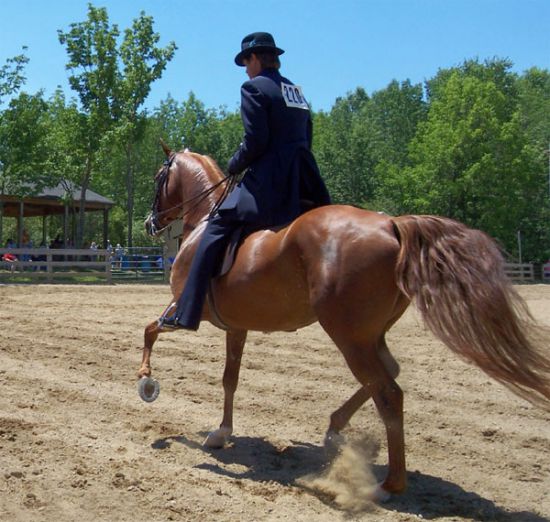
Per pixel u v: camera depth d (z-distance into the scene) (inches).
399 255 176.4
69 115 1371.8
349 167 2087.8
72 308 609.9
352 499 184.2
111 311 591.2
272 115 213.3
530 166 1680.6
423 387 319.9
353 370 182.1
